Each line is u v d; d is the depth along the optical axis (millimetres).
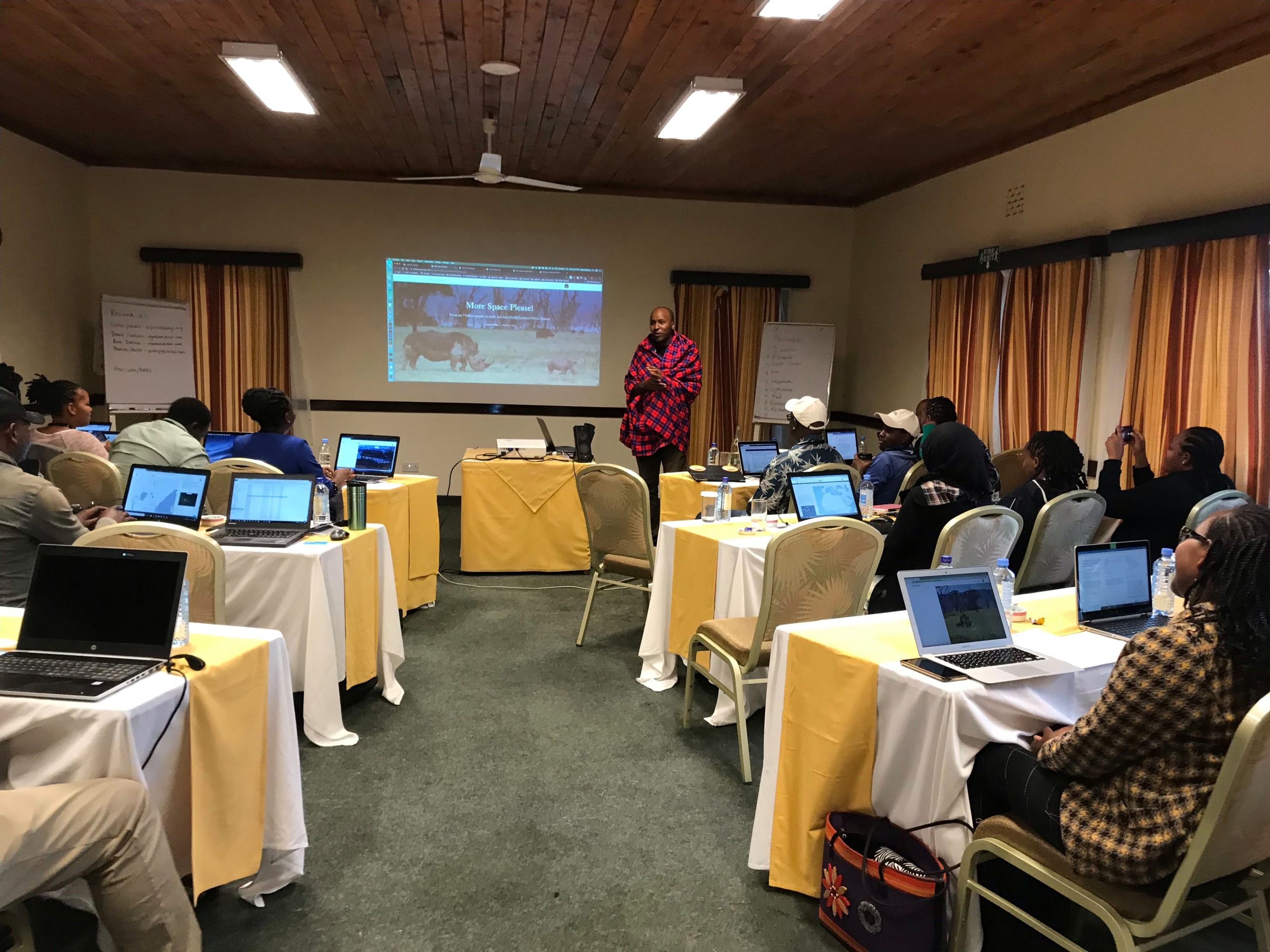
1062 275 4699
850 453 5953
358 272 6891
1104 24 3367
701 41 3635
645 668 3316
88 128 5461
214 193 6645
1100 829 1348
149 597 1655
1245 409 3621
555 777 2486
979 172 5562
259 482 2928
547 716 2941
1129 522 3322
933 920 1587
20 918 1394
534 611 4246
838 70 3945
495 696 3115
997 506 2584
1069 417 4676
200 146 5910
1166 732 1283
